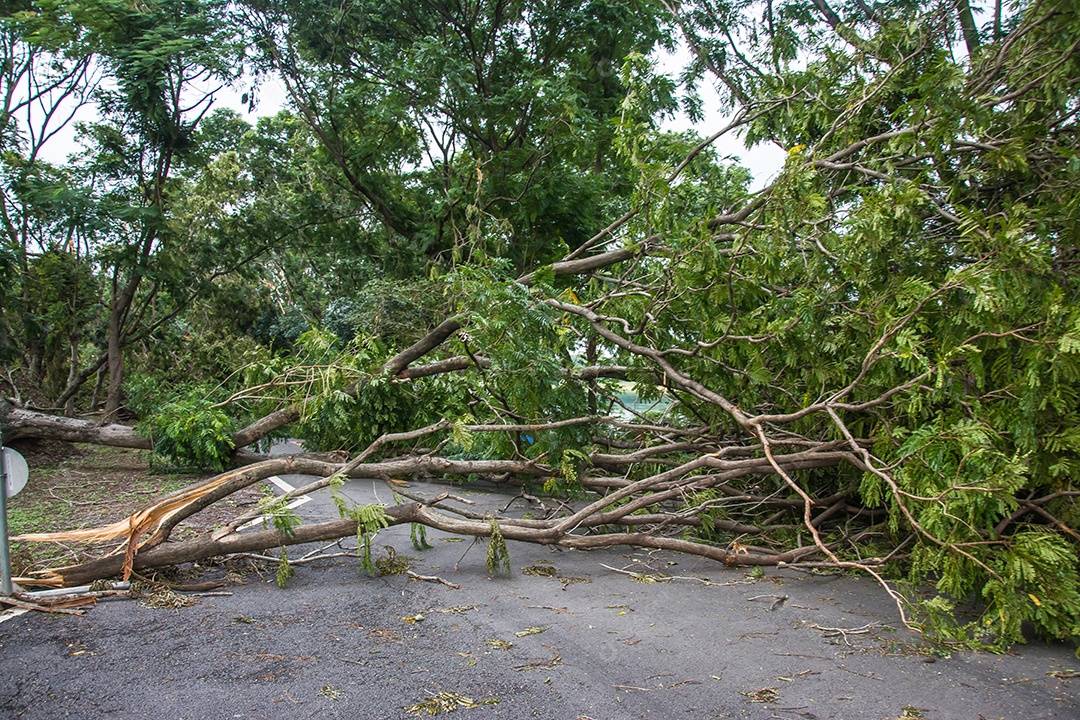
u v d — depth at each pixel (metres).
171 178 14.19
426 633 3.80
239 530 6.03
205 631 3.80
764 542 5.71
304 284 25.59
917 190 4.69
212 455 8.71
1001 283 3.96
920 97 5.64
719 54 9.66
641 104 6.49
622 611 4.18
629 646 3.63
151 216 12.47
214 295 19.19
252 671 3.28
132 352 17.34
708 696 3.06
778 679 3.24
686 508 5.90
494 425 6.02
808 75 6.87
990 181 5.67
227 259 16.62
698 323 5.80
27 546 5.54
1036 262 4.03
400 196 16.89
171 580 4.73
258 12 14.02
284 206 18.23
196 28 12.70
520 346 5.77
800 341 5.21
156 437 9.14
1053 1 5.39
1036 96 5.58
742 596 4.50
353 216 17.33
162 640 3.66
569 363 6.57
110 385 13.38
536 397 5.96
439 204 15.41
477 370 6.57
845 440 4.92
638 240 6.76
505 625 3.93
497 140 15.54
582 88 16.12
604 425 6.64
